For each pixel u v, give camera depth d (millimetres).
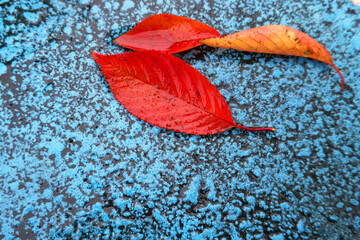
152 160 259
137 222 252
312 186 255
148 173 258
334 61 266
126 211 254
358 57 265
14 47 269
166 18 253
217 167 258
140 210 254
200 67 270
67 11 274
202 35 257
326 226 250
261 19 276
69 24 273
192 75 247
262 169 257
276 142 260
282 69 267
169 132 261
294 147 259
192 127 251
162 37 258
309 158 258
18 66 267
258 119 263
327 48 268
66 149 260
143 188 256
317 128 260
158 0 278
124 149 260
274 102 264
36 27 272
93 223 252
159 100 250
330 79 264
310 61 266
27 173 257
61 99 265
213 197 255
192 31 257
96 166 258
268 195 254
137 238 251
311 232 250
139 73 249
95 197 255
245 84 267
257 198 254
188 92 250
